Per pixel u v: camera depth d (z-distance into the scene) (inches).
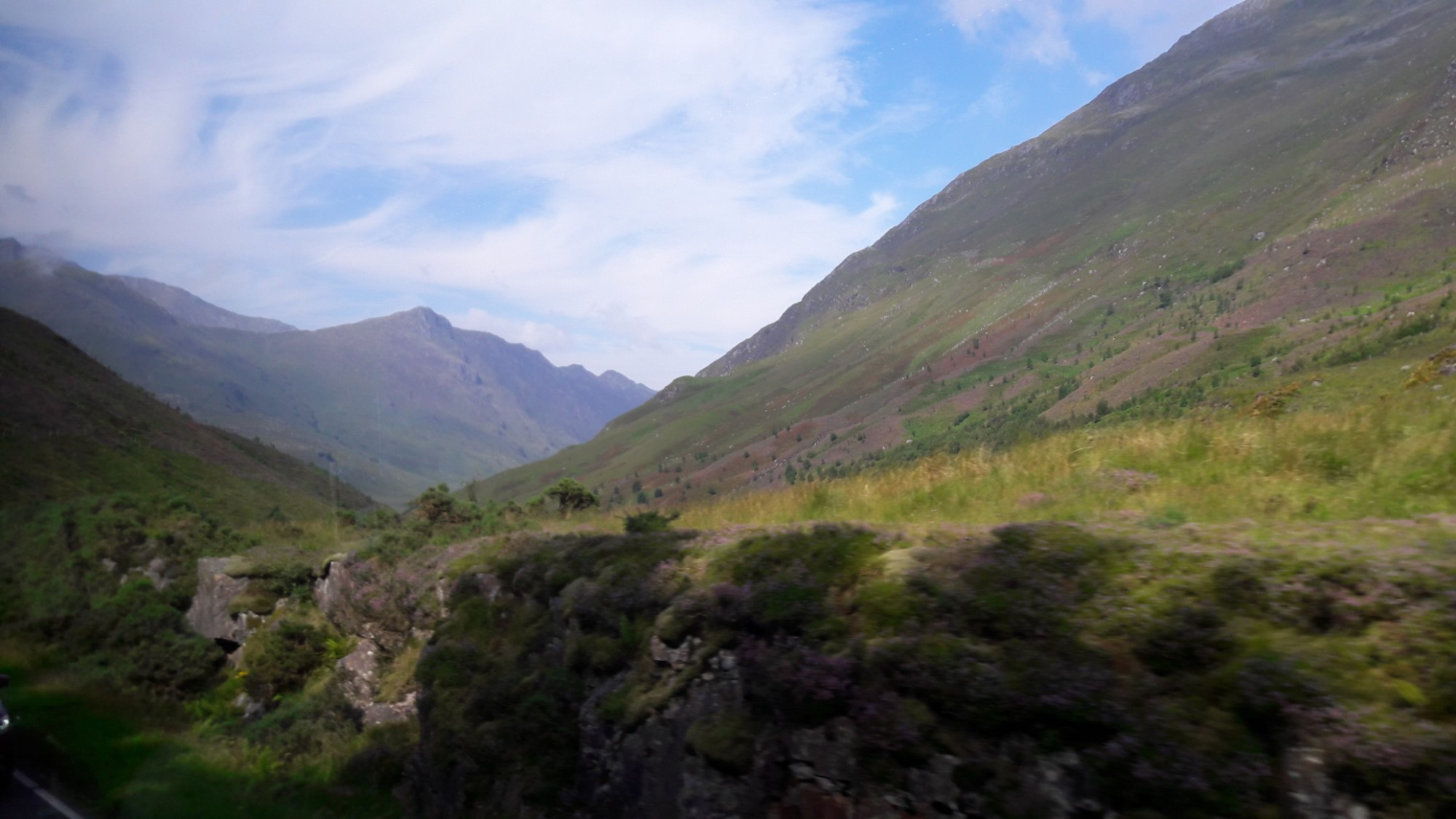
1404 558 172.2
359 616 577.0
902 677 191.5
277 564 693.9
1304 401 490.9
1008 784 170.1
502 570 414.6
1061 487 357.1
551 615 354.0
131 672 586.9
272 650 582.9
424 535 645.9
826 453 7613.2
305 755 470.9
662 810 245.1
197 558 764.0
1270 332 4805.6
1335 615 164.1
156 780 395.2
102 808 353.4
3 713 358.6
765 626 235.8
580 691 304.2
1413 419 324.8
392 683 512.7
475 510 697.6
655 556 318.7
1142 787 151.9
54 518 812.0
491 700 335.9
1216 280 7834.6
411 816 369.7
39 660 591.2
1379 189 7022.6
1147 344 6033.5
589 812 278.4
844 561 245.1
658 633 267.3
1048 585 200.1
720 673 241.8
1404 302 3358.8
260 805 398.6
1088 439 419.2
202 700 590.2
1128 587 190.5
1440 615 151.2
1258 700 149.6
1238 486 305.0
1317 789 135.9
